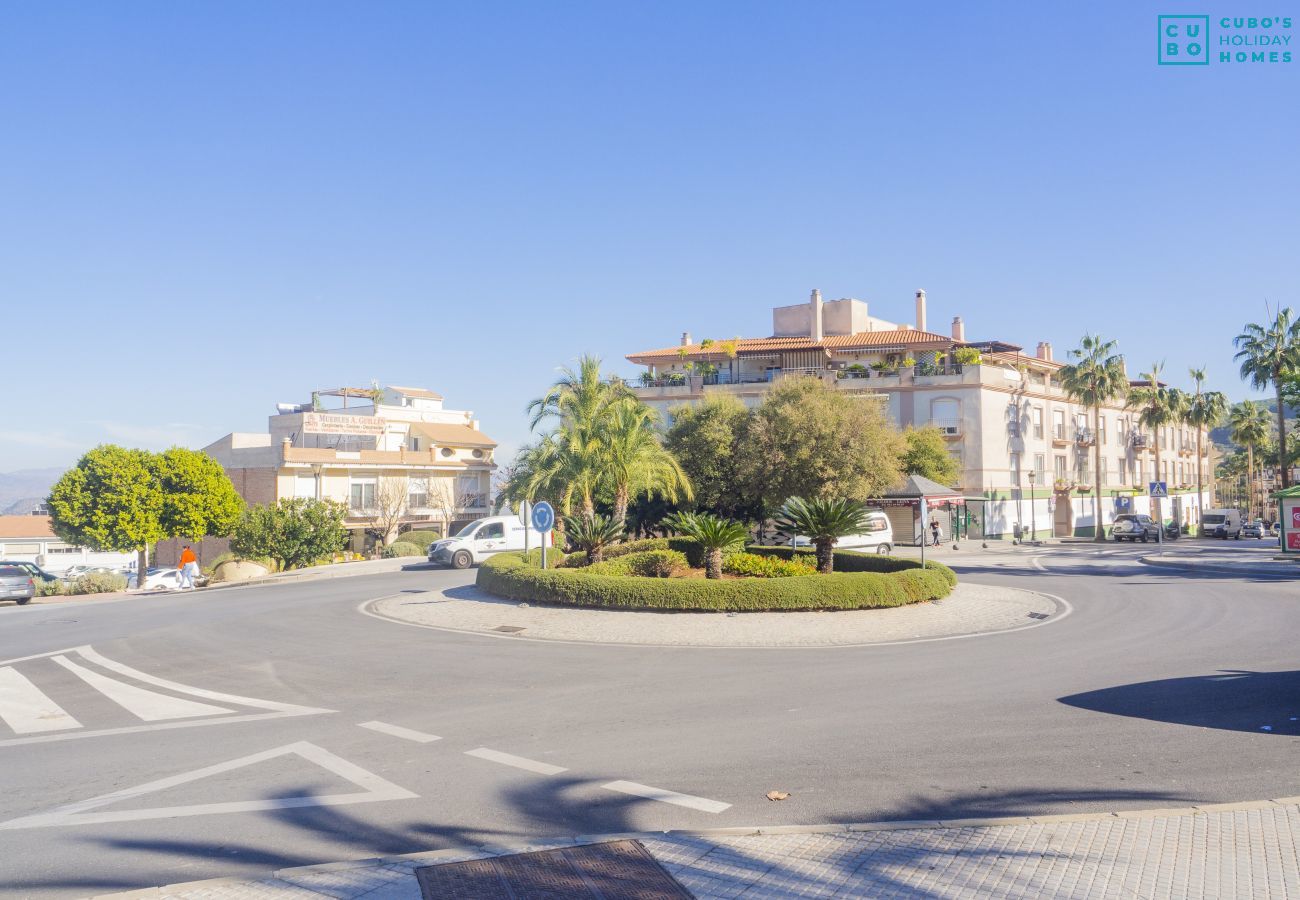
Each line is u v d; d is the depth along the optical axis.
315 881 5.34
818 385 40.34
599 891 5.07
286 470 53.06
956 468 49.31
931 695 10.45
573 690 11.12
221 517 42.47
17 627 19.16
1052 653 13.39
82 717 10.09
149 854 5.89
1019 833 5.82
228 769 7.87
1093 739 8.33
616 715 9.69
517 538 34.75
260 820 6.53
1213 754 7.75
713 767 7.64
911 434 48.91
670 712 9.78
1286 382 39.69
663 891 5.05
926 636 15.42
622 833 6.11
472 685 11.55
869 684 11.20
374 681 11.95
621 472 28.08
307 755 8.28
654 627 16.28
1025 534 55.84
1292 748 7.90
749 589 17.52
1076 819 6.04
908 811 6.46
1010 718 9.23
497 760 7.99
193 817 6.62
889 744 8.27
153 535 39.91
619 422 27.81
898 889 5.00
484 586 21.72
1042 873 5.16
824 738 8.54
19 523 61.03
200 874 5.55
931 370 53.41
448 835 6.15
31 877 5.54
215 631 17.30
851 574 18.47
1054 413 60.94
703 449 41.12
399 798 6.97
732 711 9.78
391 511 55.16
